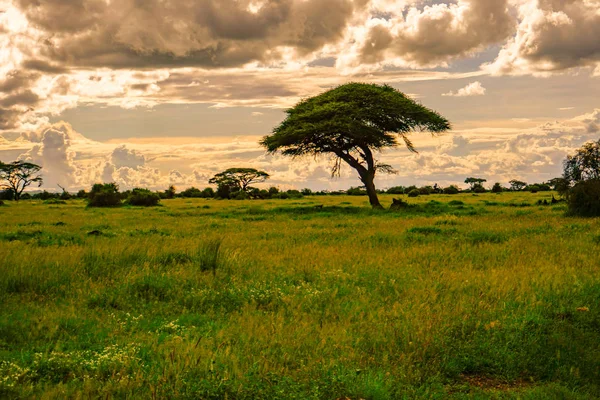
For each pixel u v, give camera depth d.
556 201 38.69
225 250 13.02
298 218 29.12
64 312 8.18
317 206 40.12
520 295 9.03
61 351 6.33
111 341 6.78
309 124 36.53
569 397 5.55
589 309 8.33
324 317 8.10
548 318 7.95
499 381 6.13
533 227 20.50
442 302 8.74
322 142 38.84
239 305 8.87
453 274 10.96
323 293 9.37
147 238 16.89
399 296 9.34
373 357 6.31
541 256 13.18
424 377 5.94
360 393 5.40
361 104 38.56
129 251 12.59
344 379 5.58
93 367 5.80
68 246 15.07
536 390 5.68
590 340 7.14
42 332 7.14
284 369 5.86
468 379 6.16
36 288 9.70
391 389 5.56
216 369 5.66
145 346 6.52
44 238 17.81
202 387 5.28
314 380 5.61
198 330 7.36
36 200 80.38
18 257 11.35
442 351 6.54
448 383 6.01
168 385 5.32
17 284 9.81
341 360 6.24
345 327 7.42
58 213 37.28
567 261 12.29
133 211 39.75
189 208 44.59
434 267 12.09
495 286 9.72
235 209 40.81
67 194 80.94
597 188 25.83
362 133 36.25
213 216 32.28
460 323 7.47
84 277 10.53
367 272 11.32
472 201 47.28
